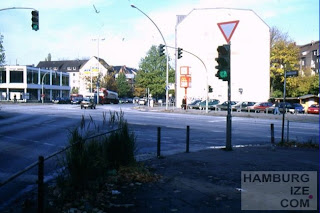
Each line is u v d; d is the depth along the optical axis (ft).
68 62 437.17
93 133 23.08
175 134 53.93
